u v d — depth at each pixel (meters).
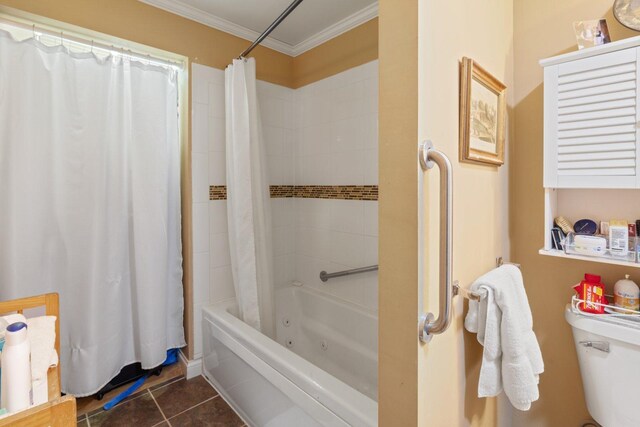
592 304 0.98
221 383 1.81
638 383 0.89
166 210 1.88
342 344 2.05
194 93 1.94
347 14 1.97
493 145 1.08
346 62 2.08
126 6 1.69
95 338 1.65
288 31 2.18
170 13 1.84
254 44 1.80
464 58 0.88
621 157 0.91
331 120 2.20
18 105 1.43
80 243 1.62
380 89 0.77
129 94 1.79
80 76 1.61
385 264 0.77
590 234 1.05
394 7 0.73
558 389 1.22
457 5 0.88
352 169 2.08
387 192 0.76
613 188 0.96
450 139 0.85
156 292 1.83
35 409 0.49
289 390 1.28
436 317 0.79
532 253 1.27
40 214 1.51
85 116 1.62
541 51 1.22
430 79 0.75
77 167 1.61
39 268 1.51
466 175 0.95
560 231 1.08
